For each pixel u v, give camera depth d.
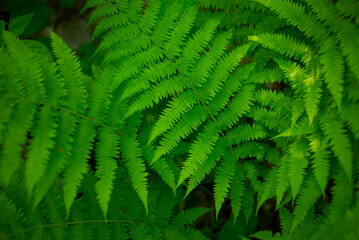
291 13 2.15
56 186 2.19
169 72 2.34
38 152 1.70
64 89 2.06
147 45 2.53
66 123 2.03
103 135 2.21
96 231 2.22
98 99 2.25
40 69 1.93
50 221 2.07
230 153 2.52
